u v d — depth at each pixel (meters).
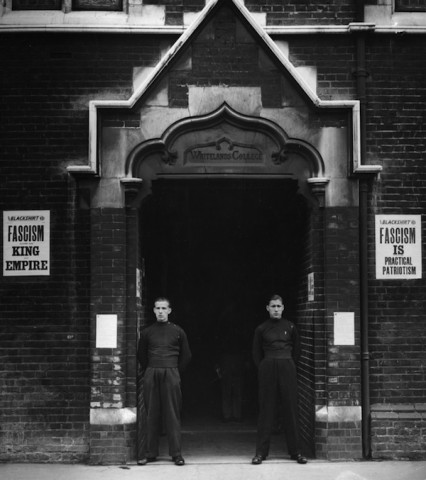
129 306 8.37
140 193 8.45
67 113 8.59
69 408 8.34
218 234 11.57
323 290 8.43
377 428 8.26
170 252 11.76
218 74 8.48
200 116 8.45
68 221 8.50
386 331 8.47
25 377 8.37
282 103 8.48
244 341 11.38
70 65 8.62
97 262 8.31
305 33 8.66
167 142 8.45
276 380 8.25
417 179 8.62
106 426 8.14
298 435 8.22
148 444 8.17
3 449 8.30
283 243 10.30
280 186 9.39
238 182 9.28
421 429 8.27
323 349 8.38
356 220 8.42
